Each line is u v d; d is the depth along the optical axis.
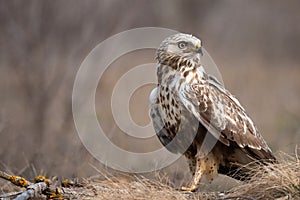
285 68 30.38
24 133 14.02
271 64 31.22
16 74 18.17
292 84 26.25
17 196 8.41
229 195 9.01
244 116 10.31
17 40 18.38
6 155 11.98
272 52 33.16
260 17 35.62
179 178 10.92
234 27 34.38
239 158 10.20
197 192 9.54
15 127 14.01
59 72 17.27
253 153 10.20
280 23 35.78
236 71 27.33
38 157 11.39
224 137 9.98
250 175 9.78
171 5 31.44
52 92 16.53
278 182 8.83
